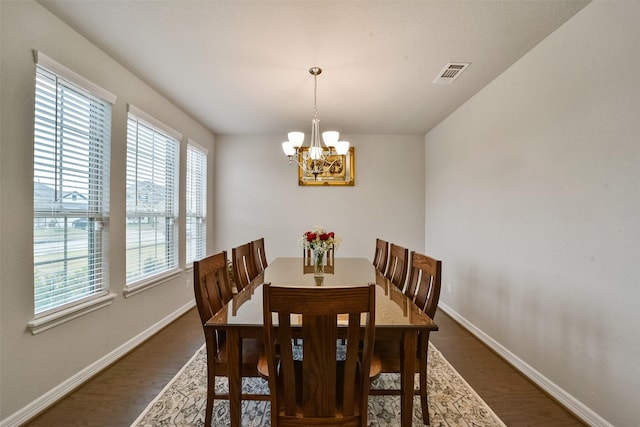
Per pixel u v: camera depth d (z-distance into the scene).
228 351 1.38
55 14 1.77
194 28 1.90
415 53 2.17
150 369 2.18
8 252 1.55
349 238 4.38
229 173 4.42
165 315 3.03
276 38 2.00
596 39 1.62
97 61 2.12
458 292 3.26
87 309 2.01
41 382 1.70
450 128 3.51
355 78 2.57
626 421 1.47
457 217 3.31
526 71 2.18
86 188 2.08
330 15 1.76
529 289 2.13
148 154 2.80
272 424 1.14
